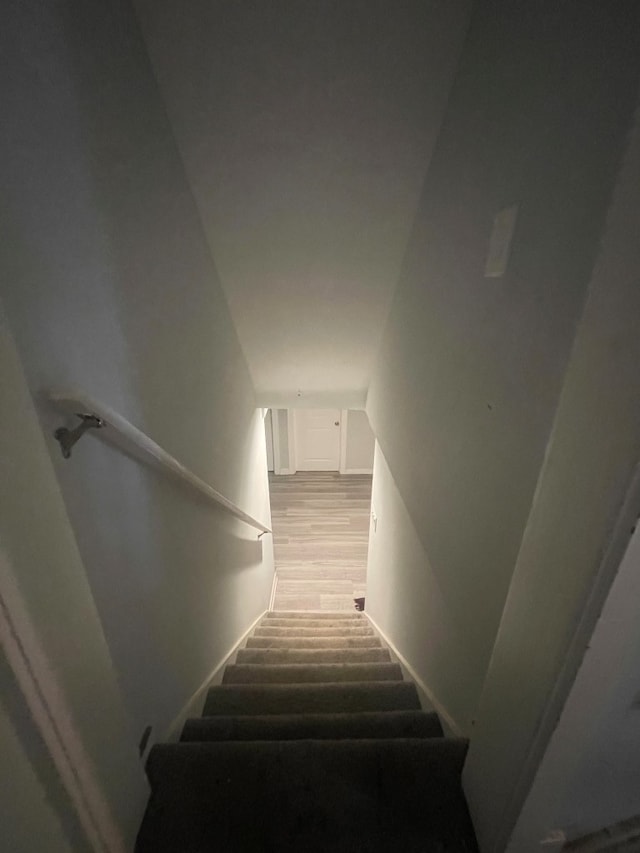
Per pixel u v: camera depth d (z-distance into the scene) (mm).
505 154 842
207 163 1481
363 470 6047
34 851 610
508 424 834
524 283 761
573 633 582
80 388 738
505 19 851
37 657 582
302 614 3422
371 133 1404
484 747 872
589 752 719
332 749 1055
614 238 485
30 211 613
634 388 452
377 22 1144
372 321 2299
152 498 1094
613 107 502
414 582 1760
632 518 478
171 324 1274
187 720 1294
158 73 1224
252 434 2955
